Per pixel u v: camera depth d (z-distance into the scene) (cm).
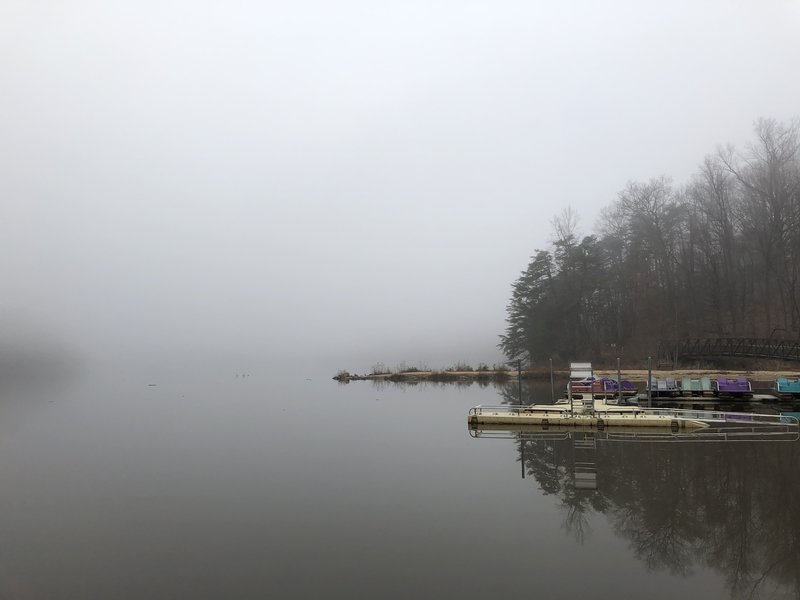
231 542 1141
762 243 4922
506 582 925
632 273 6034
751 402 3080
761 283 5197
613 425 2450
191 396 4831
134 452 2166
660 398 3206
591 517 1256
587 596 869
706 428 2372
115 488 1609
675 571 966
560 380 5197
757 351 4138
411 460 1906
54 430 2806
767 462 1716
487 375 5788
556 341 5947
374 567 996
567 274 6031
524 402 3591
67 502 1466
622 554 1041
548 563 1003
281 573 978
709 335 5097
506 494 1458
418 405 3612
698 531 1153
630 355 5309
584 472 1664
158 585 939
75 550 1117
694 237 5594
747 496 1377
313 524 1247
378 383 5844
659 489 1461
